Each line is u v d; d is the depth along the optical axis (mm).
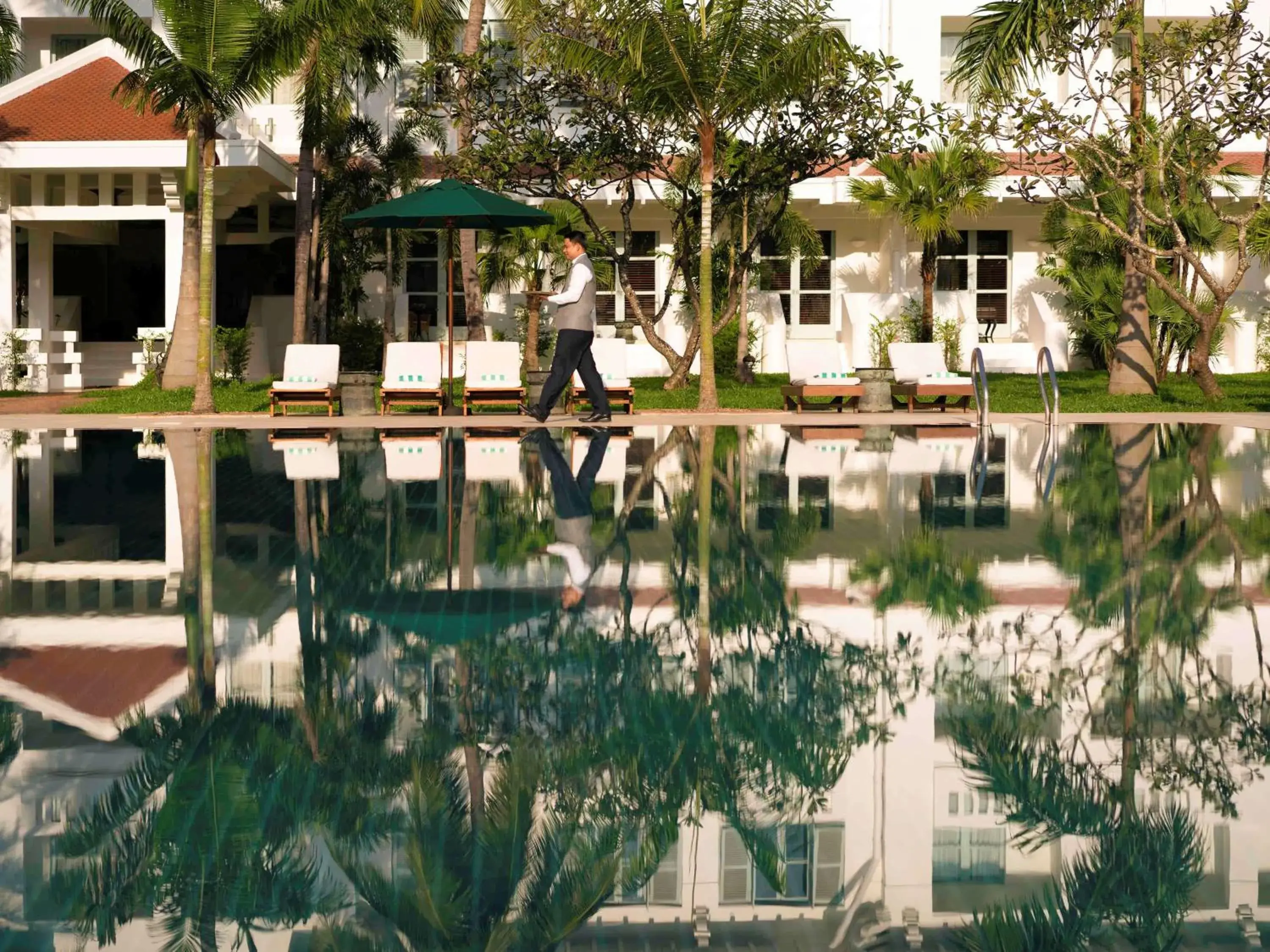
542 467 9484
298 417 15688
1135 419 14711
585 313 14047
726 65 15344
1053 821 2332
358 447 11359
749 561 5359
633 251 24969
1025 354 23922
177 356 20047
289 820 2363
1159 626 4074
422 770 2668
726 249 23062
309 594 4699
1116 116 24578
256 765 2697
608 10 14984
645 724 2994
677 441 11891
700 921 1921
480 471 9180
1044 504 7215
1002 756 2736
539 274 21906
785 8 15383
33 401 19500
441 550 5695
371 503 7391
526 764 2715
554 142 18469
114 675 3502
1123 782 2570
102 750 2807
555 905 1969
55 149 20734
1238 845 2229
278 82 15852
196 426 14250
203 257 16250
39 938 1846
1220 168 21047
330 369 16344
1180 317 20359
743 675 3463
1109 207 20062
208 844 2248
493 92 19078
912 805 2451
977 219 24984
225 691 3316
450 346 16047
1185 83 16578
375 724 3000
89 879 2070
